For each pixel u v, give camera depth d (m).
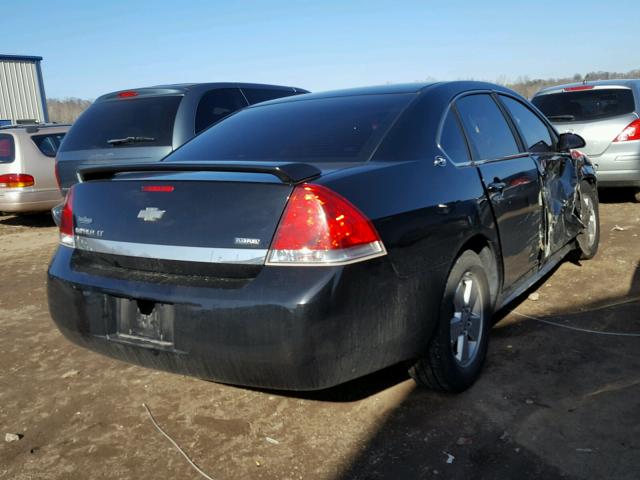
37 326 4.47
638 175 7.36
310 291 2.22
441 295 2.76
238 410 3.04
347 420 2.87
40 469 2.62
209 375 2.46
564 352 3.44
